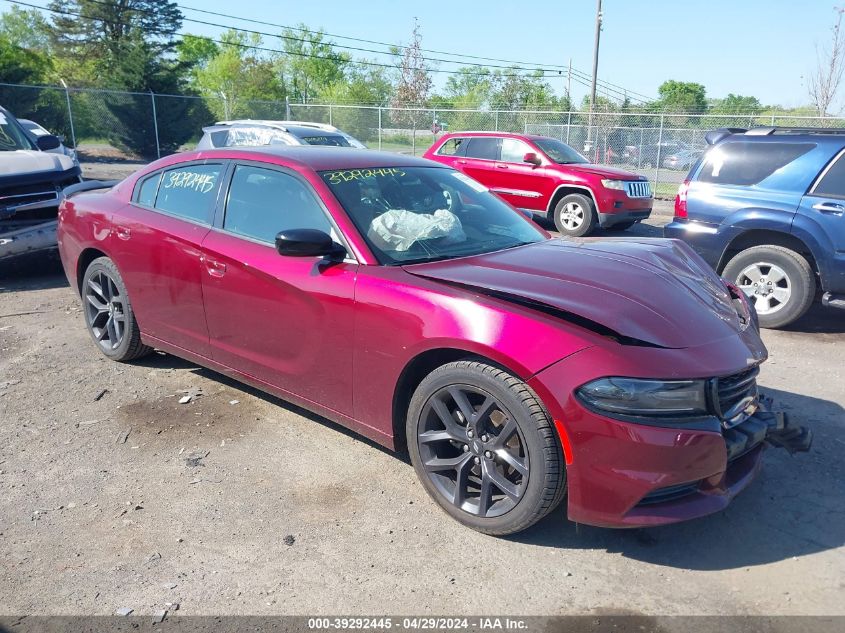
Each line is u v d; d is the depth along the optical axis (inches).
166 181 179.5
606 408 104.0
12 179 273.6
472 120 1031.0
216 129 533.0
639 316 113.3
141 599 103.8
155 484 135.9
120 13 1849.2
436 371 121.0
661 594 105.4
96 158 1061.1
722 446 107.6
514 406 111.0
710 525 124.0
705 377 106.8
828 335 246.8
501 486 116.1
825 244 233.9
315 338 138.6
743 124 797.9
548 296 116.3
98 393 178.5
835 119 722.8
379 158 165.2
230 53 2176.4
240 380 161.8
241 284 150.8
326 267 136.8
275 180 153.3
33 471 140.4
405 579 108.7
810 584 107.7
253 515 125.9
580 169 462.9
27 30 2541.8
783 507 129.8
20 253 276.8
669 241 159.3
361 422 136.2
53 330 230.8
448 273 127.1
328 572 110.4
